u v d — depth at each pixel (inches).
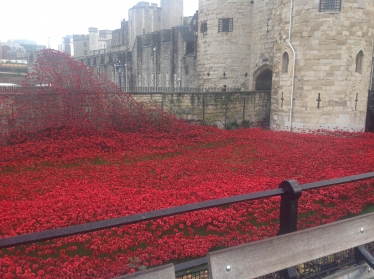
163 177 400.2
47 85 666.2
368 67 757.9
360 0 706.8
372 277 152.0
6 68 2898.6
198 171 424.2
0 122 571.5
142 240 241.9
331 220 287.7
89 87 679.7
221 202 116.6
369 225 147.3
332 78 721.0
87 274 203.8
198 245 237.1
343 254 182.7
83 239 235.9
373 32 747.4
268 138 655.8
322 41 713.6
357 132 710.5
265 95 896.9
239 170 426.3
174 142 612.7
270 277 146.0
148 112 703.7
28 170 437.4
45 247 229.5
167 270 104.1
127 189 344.2
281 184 136.6
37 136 577.3
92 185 361.7
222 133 703.7
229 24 1032.8
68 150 525.3
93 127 628.4
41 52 724.0
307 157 497.0
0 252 224.2
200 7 1082.7
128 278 98.1
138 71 1887.3
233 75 1055.6
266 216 289.3
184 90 1071.6
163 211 107.7
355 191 350.3
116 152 532.7
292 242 126.6
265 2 975.0
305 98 743.1
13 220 261.3
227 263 113.0
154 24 2620.6
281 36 780.6
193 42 1384.1
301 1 724.0
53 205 296.7
